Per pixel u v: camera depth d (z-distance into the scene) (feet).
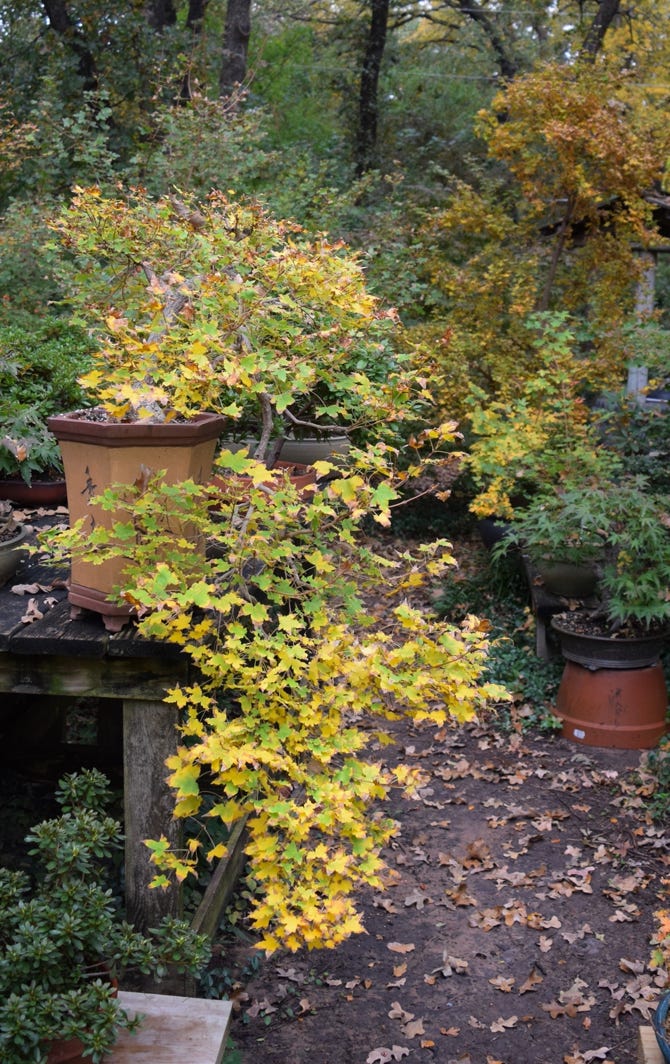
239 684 8.72
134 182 29.43
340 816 8.10
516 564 24.44
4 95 43.80
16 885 8.45
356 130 55.31
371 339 13.66
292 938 8.08
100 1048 7.91
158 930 9.33
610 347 24.59
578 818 15.78
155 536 9.02
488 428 20.72
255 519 9.04
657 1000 11.55
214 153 29.63
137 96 43.73
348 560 9.85
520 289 26.35
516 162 27.25
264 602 12.48
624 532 17.70
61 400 16.61
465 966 12.26
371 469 9.69
